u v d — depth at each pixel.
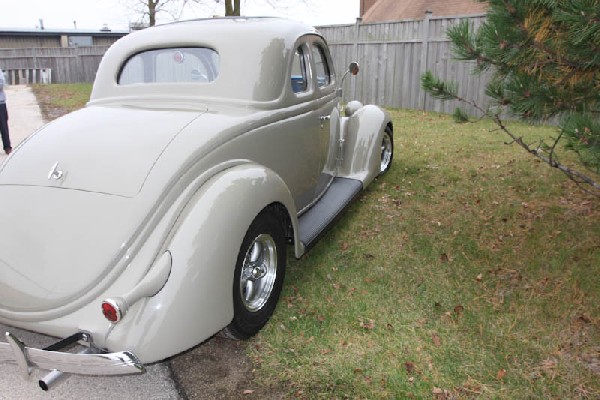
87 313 2.39
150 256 2.45
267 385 2.78
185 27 3.69
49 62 22.67
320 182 4.58
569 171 3.59
